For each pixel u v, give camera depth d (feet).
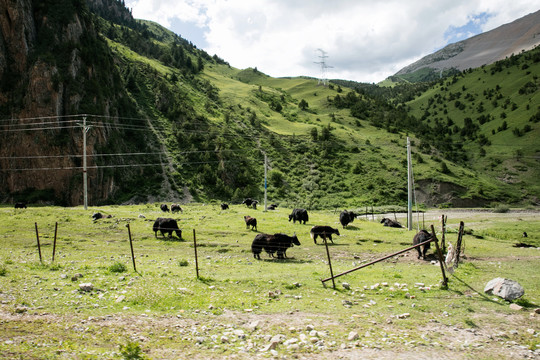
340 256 72.38
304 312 37.27
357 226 115.34
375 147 421.18
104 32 629.92
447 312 37.40
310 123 517.96
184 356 25.95
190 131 376.68
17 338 27.07
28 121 278.26
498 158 456.86
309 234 97.09
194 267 58.70
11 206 188.34
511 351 28.09
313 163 375.66
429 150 438.81
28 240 84.79
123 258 66.44
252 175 343.05
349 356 26.53
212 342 28.91
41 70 286.46
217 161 344.08
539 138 492.13
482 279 51.11
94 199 279.28
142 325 32.24
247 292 43.83
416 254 73.10
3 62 287.89
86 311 34.94
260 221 118.32
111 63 369.71
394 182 338.13
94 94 314.55
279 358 25.91
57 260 60.85
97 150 294.66
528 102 613.93
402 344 29.04
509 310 38.27
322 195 318.45
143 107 395.14
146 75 469.57
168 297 40.01
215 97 538.47
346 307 38.99
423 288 45.57
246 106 541.75
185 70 615.98
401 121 581.12
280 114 552.41
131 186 303.68
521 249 80.84
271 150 389.19
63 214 123.65
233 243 84.84
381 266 61.57
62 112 291.38
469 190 343.05
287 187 332.19
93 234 94.27
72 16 328.70
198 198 300.81
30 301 36.65
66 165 278.26
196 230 100.37
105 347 26.71
